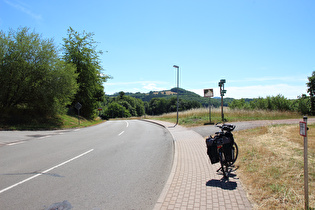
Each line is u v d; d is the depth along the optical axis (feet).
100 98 146.72
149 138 45.60
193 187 15.34
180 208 12.16
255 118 65.46
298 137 28.71
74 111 124.06
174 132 52.70
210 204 12.38
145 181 18.30
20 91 70.74
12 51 68.13
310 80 98.43
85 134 54.03
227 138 18.49
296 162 17.93
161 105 450.30
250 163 19.54
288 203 11.57
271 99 90.89
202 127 55.72
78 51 119.55
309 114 84.28
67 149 32.81
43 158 26.68
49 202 14.11
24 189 16.33
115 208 13.30
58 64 75.72
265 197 12.62
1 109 69.92
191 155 26.25
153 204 13.87
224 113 79.92
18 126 65.26
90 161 25.22
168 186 15.88
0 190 16.14
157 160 25.80
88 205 13.70
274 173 16.14
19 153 29.73
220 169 19.26
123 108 372.17
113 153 29.84
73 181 18.21
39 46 72.08
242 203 12.20
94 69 122.31
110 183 17.78
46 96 72.49
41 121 76.69
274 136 31.14
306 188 10.82
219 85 65.31
